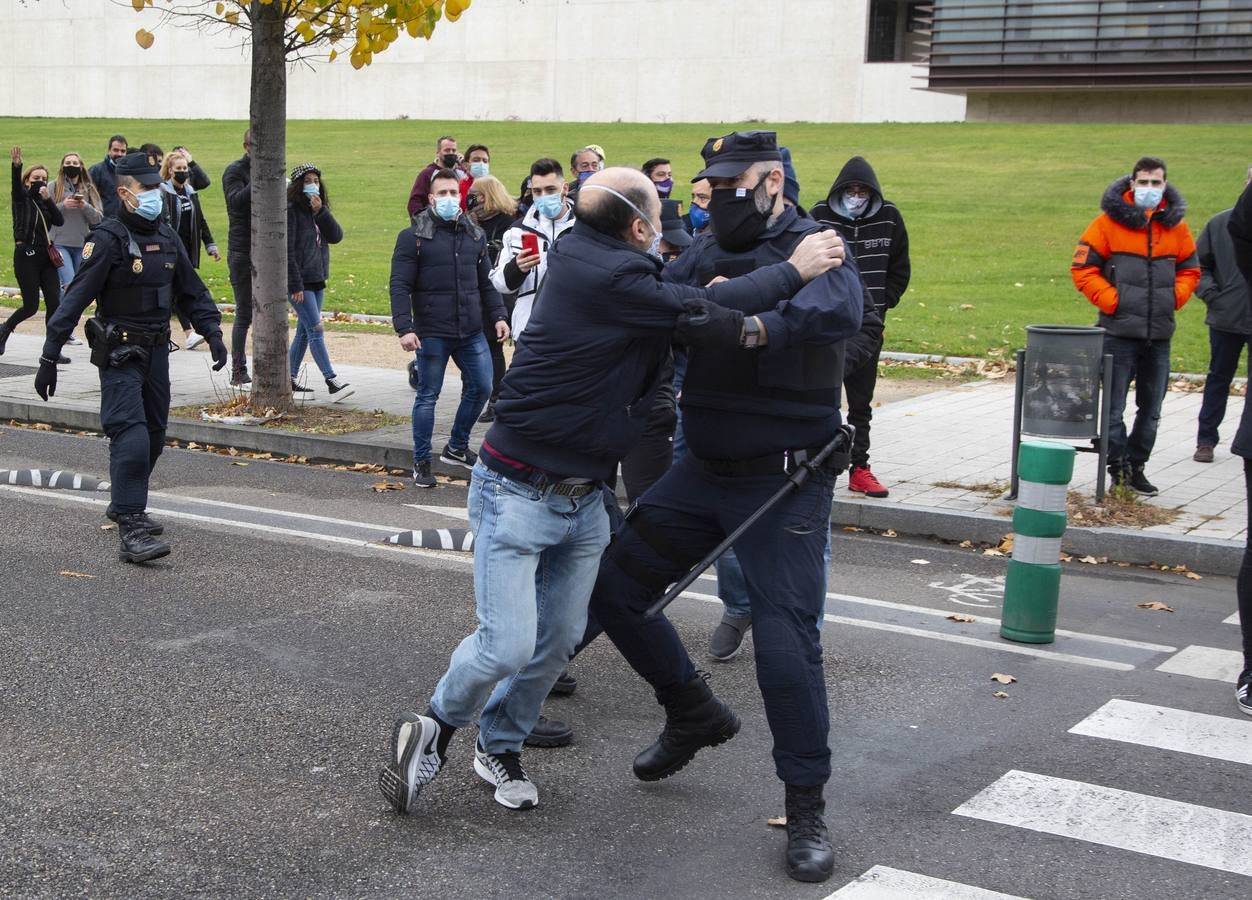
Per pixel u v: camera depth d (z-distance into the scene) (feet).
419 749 13.73
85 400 38.63
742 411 13.35
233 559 23.88
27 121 164.04
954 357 46.80
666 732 14.58
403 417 36.76
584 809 14.30
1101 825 14.01
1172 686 18.28
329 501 28.84
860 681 18.28
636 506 14.30
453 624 20.42
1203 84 127.24
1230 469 30.40
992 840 13.65
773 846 13.50
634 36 148.05
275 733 16.15
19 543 24.63
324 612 20.89
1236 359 30.42
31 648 18.99
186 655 18.80
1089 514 26.00
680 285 12.80
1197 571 24.14
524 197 35.73
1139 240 26.81
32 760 15.28
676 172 103.40
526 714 14.28
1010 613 20.10
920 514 26.40
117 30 169.48
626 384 13.10
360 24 33.68
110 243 22.95
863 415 27.55
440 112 158.10
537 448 13.16
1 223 91.09
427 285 29.50
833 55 141.69
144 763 15.24
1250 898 12.57
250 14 35.50
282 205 35.96
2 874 12.67
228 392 40.06
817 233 13.11
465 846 13.38
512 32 153.17
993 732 16.53
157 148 48.21
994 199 89.25
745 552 13.48
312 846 13.33
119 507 23.58
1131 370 27.32
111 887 12.46
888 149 114.83
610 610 14.14
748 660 19.19
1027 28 132.77
